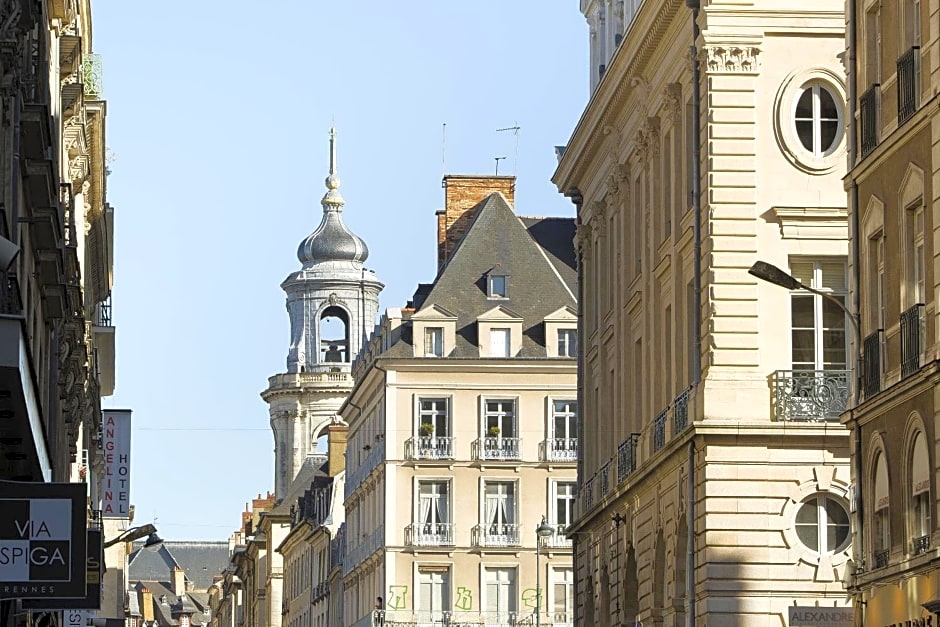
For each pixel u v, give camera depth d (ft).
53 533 114.73
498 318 400.26
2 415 116.98
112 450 339.57
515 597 390.21
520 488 393.70
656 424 216.74
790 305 192.95
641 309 232.94
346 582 459.32
